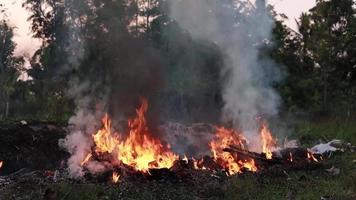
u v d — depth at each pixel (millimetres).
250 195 7570
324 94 24703
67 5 18125
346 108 23000
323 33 26594
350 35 25562
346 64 25594
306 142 14930
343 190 7859
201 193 7672
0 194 7559
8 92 29000
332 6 27938
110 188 7695
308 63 27641
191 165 9367
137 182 8188
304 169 9305
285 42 26531
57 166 11953
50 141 12508
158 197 7438
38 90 26375
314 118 23016
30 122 13445
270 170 8906
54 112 18891
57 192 7258
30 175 9070
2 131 12258
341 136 14969
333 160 9977
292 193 7723
